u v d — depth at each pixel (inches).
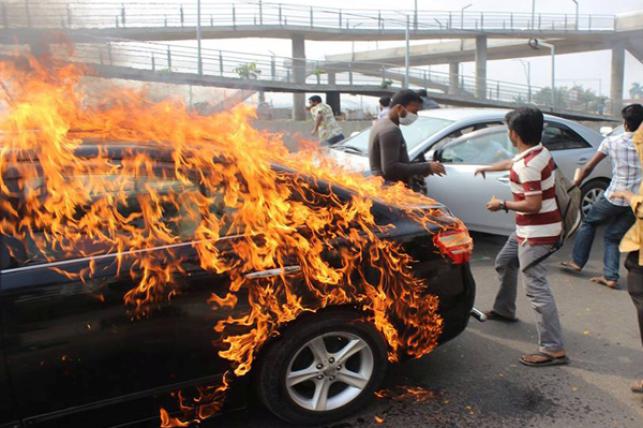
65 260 91.8
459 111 263.6
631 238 128.0
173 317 98.4
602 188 270.2
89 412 96.4
